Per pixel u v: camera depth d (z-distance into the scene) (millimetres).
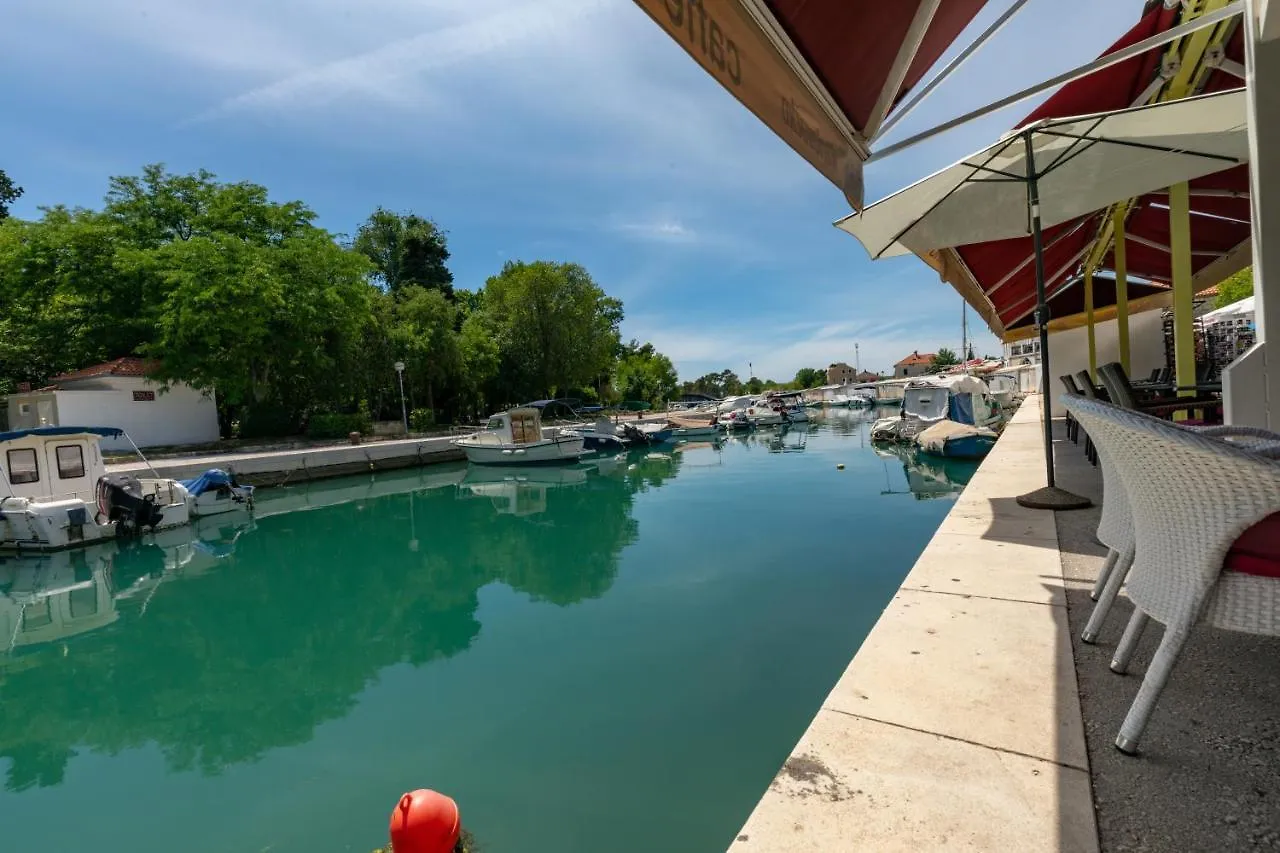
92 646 6617
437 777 3678
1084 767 1464
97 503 11461
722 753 3672
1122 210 7285
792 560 7816
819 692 4359
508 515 13031
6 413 22484
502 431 21500
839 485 13609
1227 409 3123
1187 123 4145
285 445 23609
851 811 1373
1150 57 4512
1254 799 1303
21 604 8172
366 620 6957
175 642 6629
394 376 30156
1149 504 1509
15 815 3637
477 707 4488
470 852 1400
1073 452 7199
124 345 24750
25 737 4633
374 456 20531
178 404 23953
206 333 22047
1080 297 11336
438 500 15383
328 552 10445
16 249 23469
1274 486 1227
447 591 7797
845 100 2240
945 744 1602
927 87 2828
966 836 1272
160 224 26047
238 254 23375
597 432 24594
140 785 3893
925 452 16547
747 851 1271
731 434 30734
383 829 3346
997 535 3668
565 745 3869
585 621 6078
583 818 3148
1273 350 2969
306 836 3332
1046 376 4527
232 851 3248
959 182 4824
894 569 7223
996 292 9086
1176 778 1394
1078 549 3266
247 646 6406
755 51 1534
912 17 2203
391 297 33781
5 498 10891
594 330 41062
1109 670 1926
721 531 9836
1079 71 2814
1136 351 11023
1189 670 1876
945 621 2406
